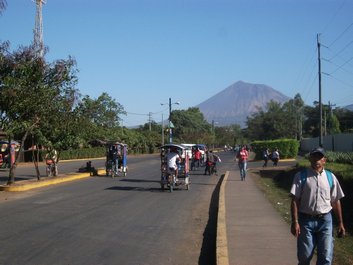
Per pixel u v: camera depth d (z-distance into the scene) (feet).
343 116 392.88
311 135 407.23
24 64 68.80
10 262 28.91
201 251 33.30
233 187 74.38
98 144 230.68
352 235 39.32
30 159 165.99
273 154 139.85
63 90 78.07
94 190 72.28
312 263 26.58
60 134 86.63
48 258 30.01
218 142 464.24
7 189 69.87
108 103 238.27
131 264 29.07
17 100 67.67
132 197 63.36
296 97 385.91
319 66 165.89
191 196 65.36
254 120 428.97
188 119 452.35
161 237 37.45
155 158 211.41
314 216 21.81
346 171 69.05
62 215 47.29
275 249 30.83
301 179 22.09
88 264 28.78
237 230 37.50
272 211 48.06
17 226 40.98
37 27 175.01
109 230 39.58
